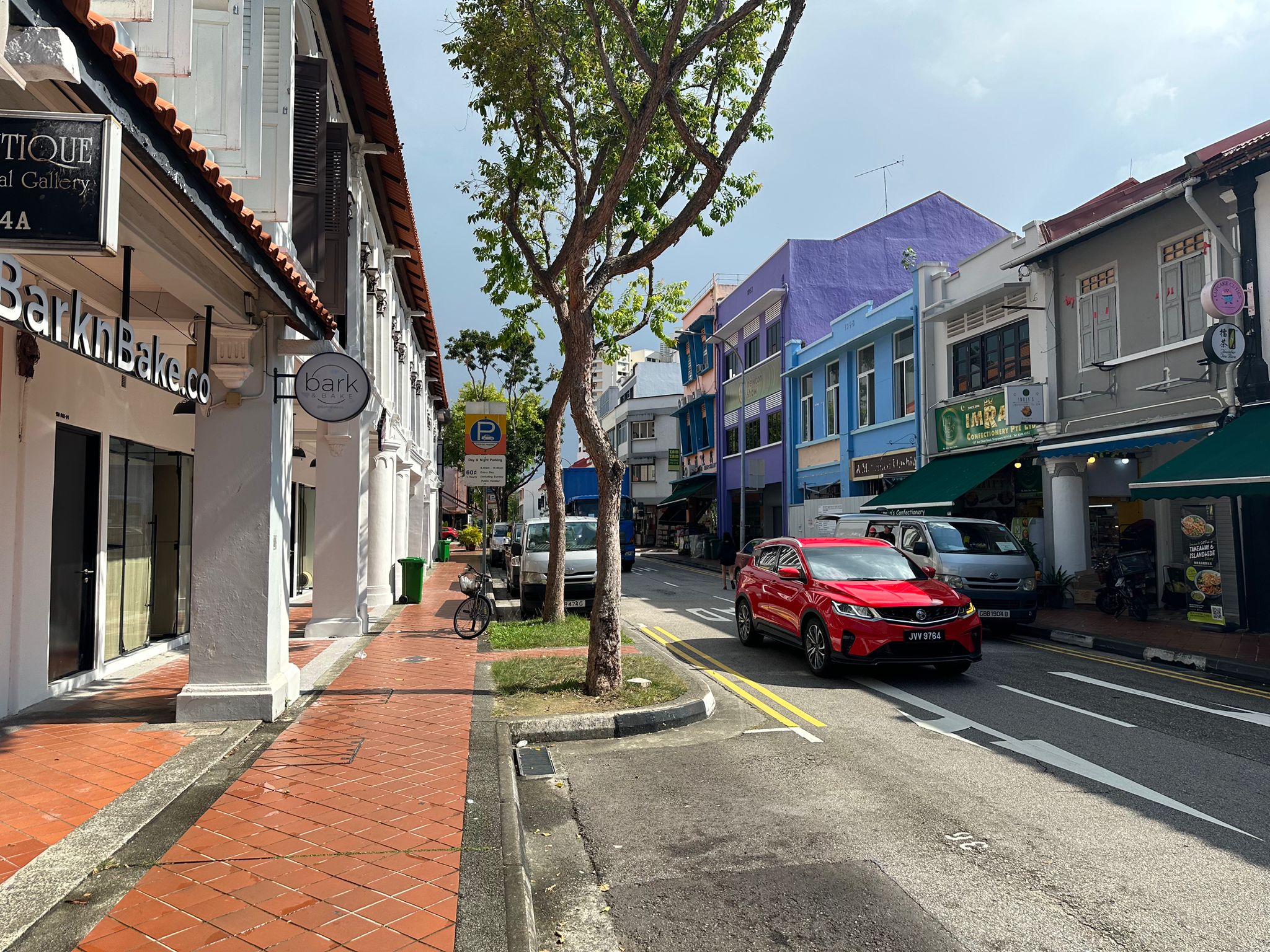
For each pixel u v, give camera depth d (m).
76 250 3.16
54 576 7.78
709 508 41.97
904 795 5.27
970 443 18.39
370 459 16.05
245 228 5.09
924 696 8.33
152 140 3.76
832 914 3.67
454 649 10.91
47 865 3.92
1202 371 12.59
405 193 15.00
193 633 6.85
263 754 5.89
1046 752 6.25
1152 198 12.91
